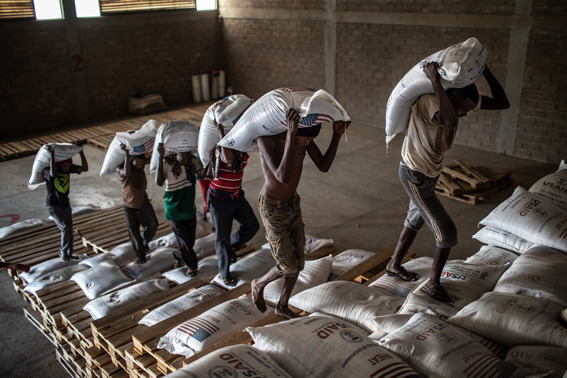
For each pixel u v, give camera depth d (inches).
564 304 120.2
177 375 95.5
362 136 397.1
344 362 100.7
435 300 133.8
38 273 199.3
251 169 335.6
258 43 490.9
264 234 241.3
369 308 132.6
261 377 96.7
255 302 139.6
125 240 226.5
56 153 195.0
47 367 162.4
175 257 193.8
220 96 539.5
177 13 491.2
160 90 505.0
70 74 446.0
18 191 306.3
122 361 142.1
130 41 471.5
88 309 162.1
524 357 103.5
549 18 301.1
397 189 292.5
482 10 330.3
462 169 290.7
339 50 423.5
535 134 328.2
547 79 312.5
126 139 183.8
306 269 164.2
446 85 119.1
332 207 270.7
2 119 419.2
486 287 140.6
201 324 131.7
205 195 222.5
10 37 407.2
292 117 111.1
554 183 175.9
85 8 440.1
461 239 228.7
